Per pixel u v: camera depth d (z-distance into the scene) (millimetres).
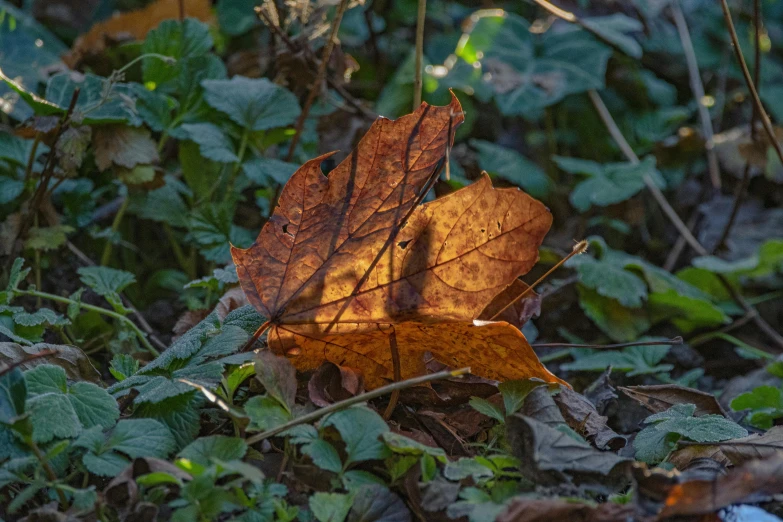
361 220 1140
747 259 1426
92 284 1250
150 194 1330
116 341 1254
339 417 1116
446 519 1109
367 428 1115
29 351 1157
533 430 1109
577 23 1422
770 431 1156
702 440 1148
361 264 1144
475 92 1564
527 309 1192
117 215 1327
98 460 1102
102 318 1272
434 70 1601
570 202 1603
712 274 1425
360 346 1155
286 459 1126
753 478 1092
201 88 1327
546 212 1123
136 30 1424
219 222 1303
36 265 1284
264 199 1346
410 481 1115
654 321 1384
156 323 1323
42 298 1293
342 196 1135
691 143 1612
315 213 1137
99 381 1172
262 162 1311
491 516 1087
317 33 1319
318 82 1297
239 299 1212
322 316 1147
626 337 1363
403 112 1557
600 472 1103
